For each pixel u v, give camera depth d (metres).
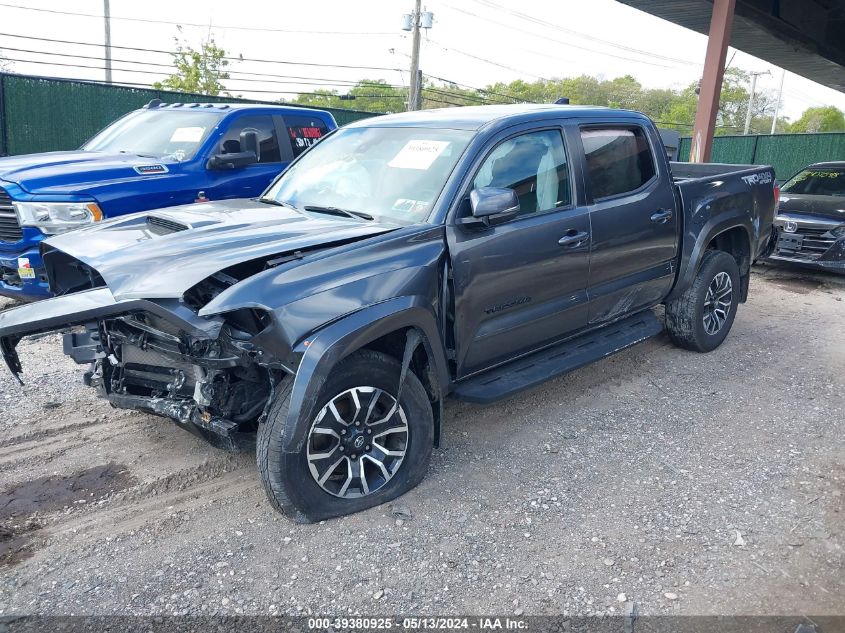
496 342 4.20
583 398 5.20
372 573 3.13
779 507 3.74
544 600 2.99
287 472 3.27
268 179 8.06
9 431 4.39
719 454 4.34
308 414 3.20
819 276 10.21
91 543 3.32
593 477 4.02
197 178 7.32
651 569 3.20
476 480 3.96
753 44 18.64
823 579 3.16
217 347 3.25
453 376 4.05
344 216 4.12
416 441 3.75
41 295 6.21
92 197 6.37
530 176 4.35
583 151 4.70
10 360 3.56
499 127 4.24
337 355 3.23
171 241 3.58
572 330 4.79
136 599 2.93
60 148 11.59
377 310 3.39
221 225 3.84
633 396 5.25
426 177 4.09
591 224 4.62
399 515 3.57
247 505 3.67
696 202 5.64
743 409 5.05
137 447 4.26
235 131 7.84
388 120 4.95
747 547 3.38
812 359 6.24
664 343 6.52
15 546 3.28
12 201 6.14
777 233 7.04
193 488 3.83
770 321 7.55
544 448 4.37
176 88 28.67
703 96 12.88
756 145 21.77
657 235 5.23
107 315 3.22
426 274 3.65
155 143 7.86
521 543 3.38
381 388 3.54
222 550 3.28
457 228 3.88
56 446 4.23
